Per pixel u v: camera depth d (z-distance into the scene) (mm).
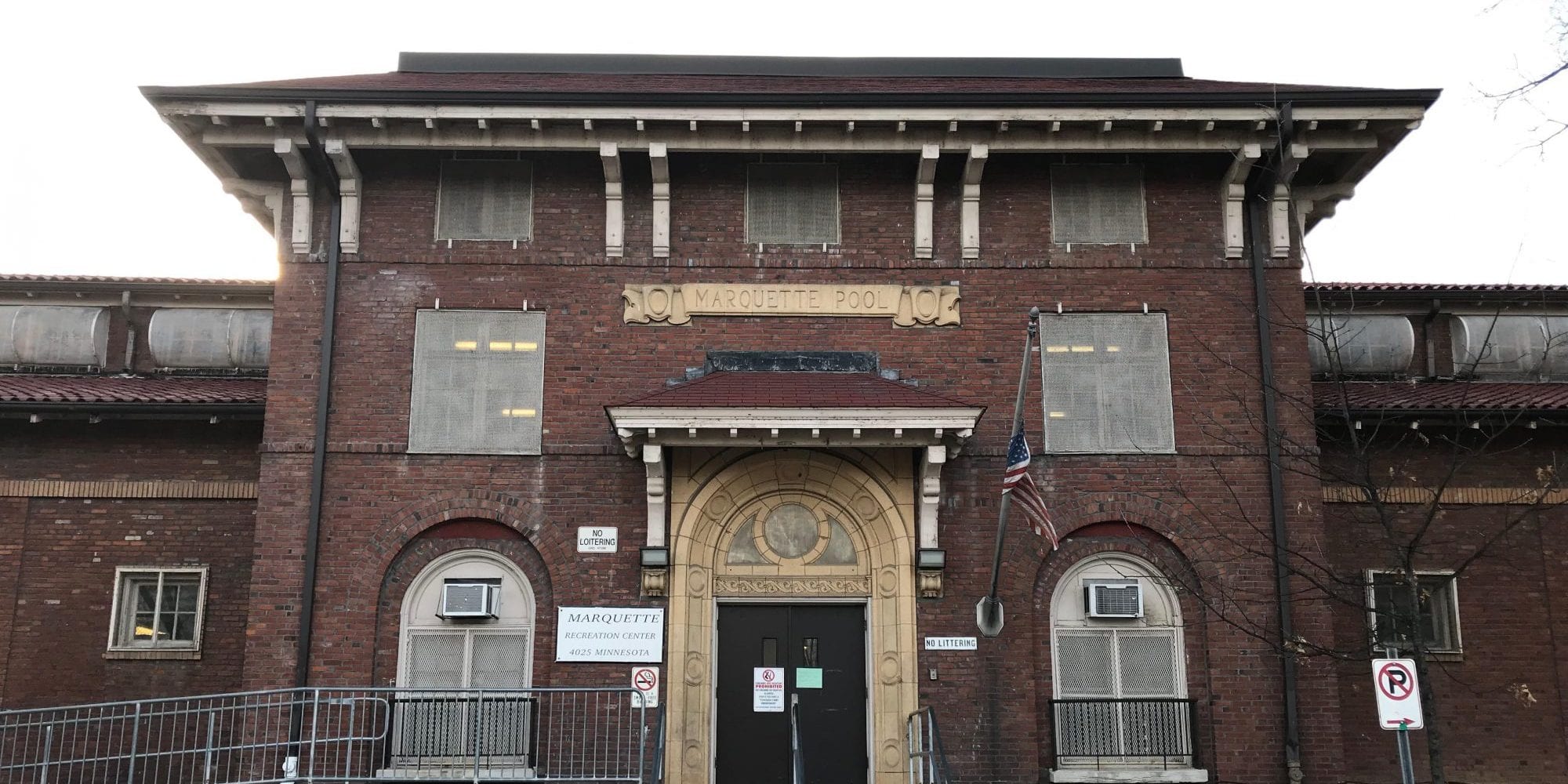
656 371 17438
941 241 17906
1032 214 18031
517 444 17125
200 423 18938
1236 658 16641
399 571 16766
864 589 16875
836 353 17469
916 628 16578
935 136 17438
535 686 16234
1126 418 17422
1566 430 18797
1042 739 16469
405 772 15945
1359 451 14742
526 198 17969
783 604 16938
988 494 17078
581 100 16906
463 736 16000
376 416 17109
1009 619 16688
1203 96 17016
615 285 17672
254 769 15938
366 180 17906
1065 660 16812
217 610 18328
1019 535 16953
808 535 17031
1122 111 17141
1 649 18016
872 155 17984
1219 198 18141
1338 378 15883
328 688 14672
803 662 16828
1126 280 17828
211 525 18609
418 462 17000
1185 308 17766
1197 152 17766
